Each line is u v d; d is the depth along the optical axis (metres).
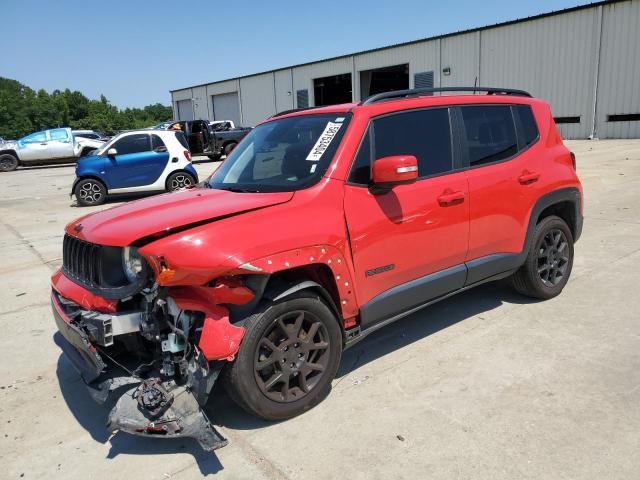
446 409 3.19
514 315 4.54
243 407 3.03
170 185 13.63
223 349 2.76
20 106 109.06
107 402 3.53
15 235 9.45
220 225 2.89
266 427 3.12
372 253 3.41
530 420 3.02
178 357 2.98
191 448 2.99
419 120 3.82
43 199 14.62
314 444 2.93
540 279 4.71
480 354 3.87
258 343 2.93
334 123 3.59
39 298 5.83
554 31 24.23
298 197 3.20
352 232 3.30
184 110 53.00
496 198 4.14
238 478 2.70
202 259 2.72
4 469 2.89
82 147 26.11
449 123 3.98
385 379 3.60
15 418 3.40
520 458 2.71
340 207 3.27
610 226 7.54
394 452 2.82
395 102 3.73
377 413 3.19
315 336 3.25
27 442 3.13
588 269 5.64
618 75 22.38
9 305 5.62
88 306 3.09
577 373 3.52
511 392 3.33
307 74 37.88
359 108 3.57
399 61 31.69
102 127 127.69
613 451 2.72
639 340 3.95
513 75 26.12
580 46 23.39
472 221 4.00
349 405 3.30
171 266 2.71
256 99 43.25
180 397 2.88
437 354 3.91
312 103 38.19
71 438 3.16
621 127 22.62
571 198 4.79
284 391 3.11
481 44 27.22
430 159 3.82
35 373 4.04
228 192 3.55
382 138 3.58
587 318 4.39
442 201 3.76
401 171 3.17
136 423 2.78
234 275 2.80
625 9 21.70
